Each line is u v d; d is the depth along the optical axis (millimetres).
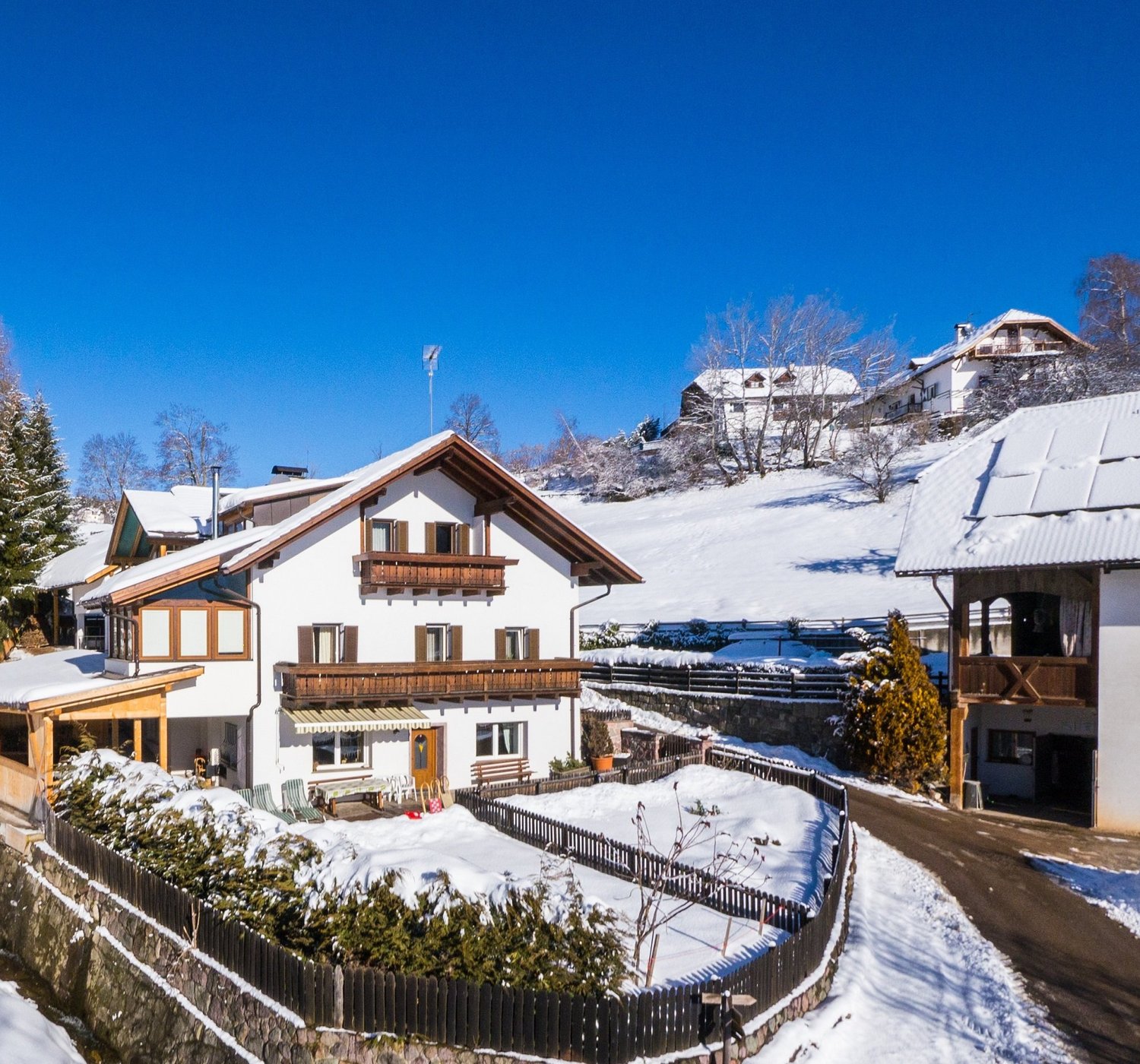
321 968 12516
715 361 86375
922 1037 13516
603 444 103500
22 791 23547
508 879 13477
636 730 32250
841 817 21188
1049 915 18859
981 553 27453
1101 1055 13180
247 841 15469
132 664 24625
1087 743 28641
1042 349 84750
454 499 29281
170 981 15297
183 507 36969
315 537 26609
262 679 25578
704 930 16156
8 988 18578
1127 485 27031
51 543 51125
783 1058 12125
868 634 34781
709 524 70438
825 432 86062
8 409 57875
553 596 31047
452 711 28625
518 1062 11531
